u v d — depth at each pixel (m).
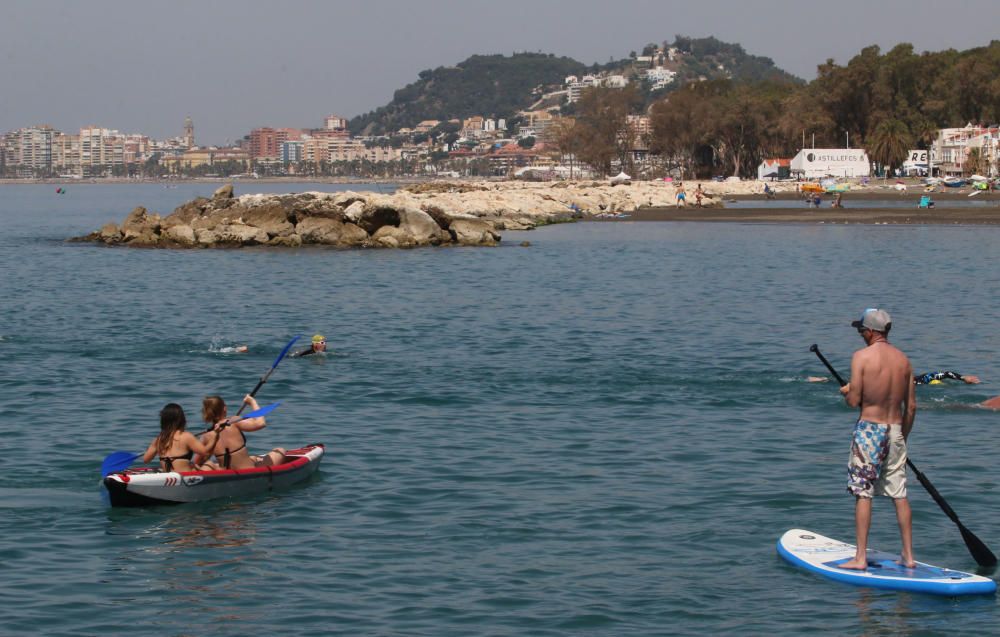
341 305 38.66
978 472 16.16
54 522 14.17
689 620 10.96
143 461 15.99
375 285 45.50
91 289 44.19
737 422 19.72
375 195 70.75
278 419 20.28
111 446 18.27
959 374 23.19
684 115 193.50
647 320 34.16
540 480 16.00
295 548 13.16
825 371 24.97
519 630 10.72
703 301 39.22
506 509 14.60
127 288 44.47
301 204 68.88
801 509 14.51
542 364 26.20
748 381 23.72
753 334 31.00
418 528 13.86
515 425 19.64
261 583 12.00
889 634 10.65
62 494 15.44
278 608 11.30
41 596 11.62
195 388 23.28
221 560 12.74
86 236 73.62
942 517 14.12
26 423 19.88
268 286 45.22
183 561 12.71
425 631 10.70
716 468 16.59
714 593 11.66
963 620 11.00
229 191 72.81
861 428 11.95
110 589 11.84
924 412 20.23
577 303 38.91
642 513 14.38
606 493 15.30
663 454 17.47
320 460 16.72
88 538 13.55
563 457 17.34
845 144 185.50
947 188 149.75
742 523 13.95
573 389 22.98
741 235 75.50
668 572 12.27
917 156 179.38
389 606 11.34
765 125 190.88
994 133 167.50
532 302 39.28
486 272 51.16
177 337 30.97
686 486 15.62
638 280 47.03
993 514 14.16
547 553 12.90
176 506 14.83
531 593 11.66
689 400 21.73
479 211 92.88
